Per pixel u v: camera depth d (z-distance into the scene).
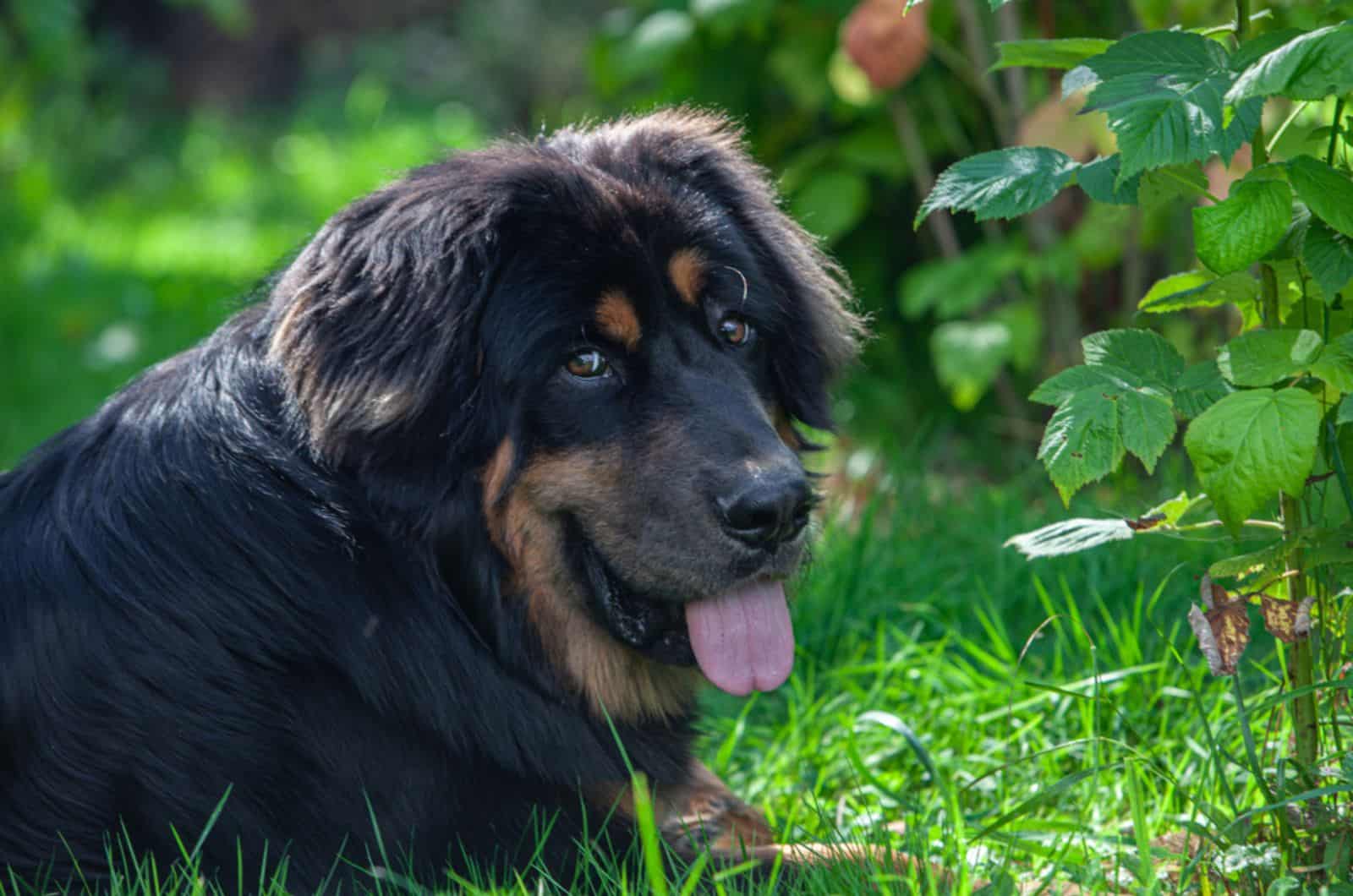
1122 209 4.69
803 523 4.02
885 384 9.04
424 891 3.68
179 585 3.84
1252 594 3.50
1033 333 7.87
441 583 4.00
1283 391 3.15
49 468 4.19
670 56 9.24
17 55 18.09
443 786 3.96
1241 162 5.63
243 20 16.77
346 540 3.94
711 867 3.89
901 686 5.41
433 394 3.89
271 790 3.82
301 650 3.89
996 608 5.88
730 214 4.48
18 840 3.74
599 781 4.18
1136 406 3.34
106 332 11.42
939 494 7.55
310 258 4.12
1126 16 7.71
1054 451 3.36
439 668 3.96
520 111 24.80
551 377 4.02
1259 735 4.46
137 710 3.76
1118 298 8.24
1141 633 5.53
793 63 8.67
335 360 3.93
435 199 4.05
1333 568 3.50
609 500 4.04
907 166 8.59
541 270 4.01
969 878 3.72
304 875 3.81
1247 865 3.49
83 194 18.72
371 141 21.53
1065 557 6.06
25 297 12.58
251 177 19.80
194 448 4.01
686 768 4.50
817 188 8.59
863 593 6.06
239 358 4.18
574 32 25.28
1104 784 4.55
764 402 4.46
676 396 4.07
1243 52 3.16
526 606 4.13
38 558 3.93
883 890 3.51
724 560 3.93
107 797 3.75
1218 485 3.16
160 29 24.77
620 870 3.86
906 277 9.15
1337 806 3.56
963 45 8.37
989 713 5.15
